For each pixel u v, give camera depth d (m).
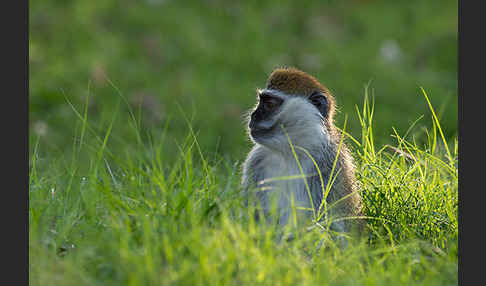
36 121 16.94
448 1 28.39
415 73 22.77
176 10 24.53
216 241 7.38
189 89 19.55
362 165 10.95
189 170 9.44
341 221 9.83
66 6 23.53
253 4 26.27
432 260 8.67
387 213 10.05
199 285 6.91
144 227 7.75
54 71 19.52
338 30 25.39
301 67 22.00
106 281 7.14
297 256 7.93
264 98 10.70
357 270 7.93
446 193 10.25
